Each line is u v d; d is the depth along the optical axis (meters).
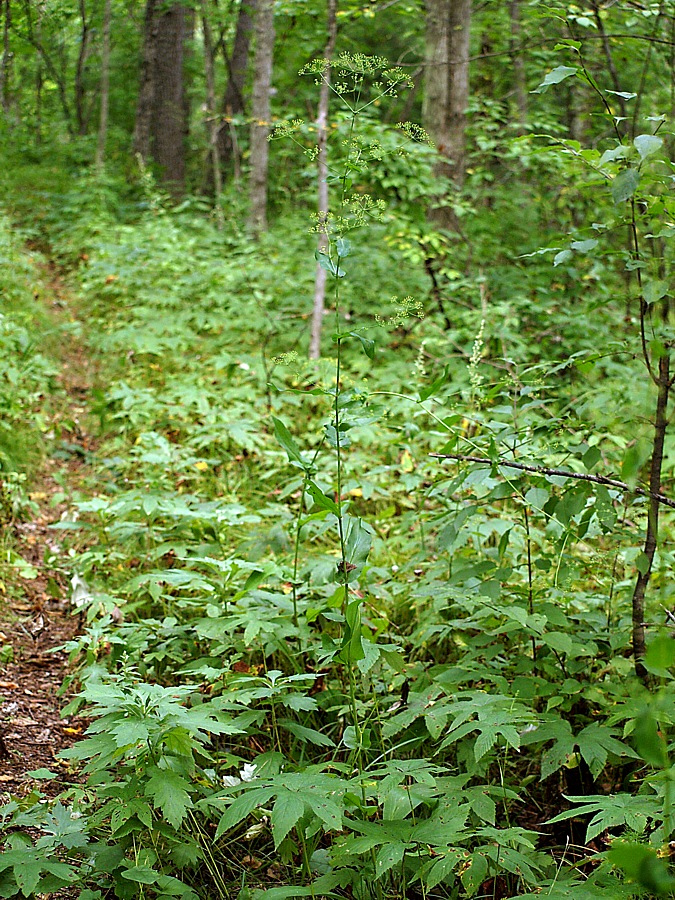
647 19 6.26
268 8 10.88
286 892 2.18
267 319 8.32
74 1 16.14
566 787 3.13
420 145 7.84
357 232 9.08
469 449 3.51
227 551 4.49
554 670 3.06
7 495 5.31
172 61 17.69
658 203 2.79
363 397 2.80
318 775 2.26
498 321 7.56
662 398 2.99
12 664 3.85
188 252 10.24
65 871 2.10
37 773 2.46
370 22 13.05
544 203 9.03
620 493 3.24
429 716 2.69
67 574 4.64
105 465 5.55
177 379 7.38
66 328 8.70
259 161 11.32
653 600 3.32
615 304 8.16
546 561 3.21
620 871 2.20
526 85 10.62
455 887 2.53
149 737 2.34
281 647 3.17
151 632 3.57
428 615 3.66
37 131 20.14
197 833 2.64
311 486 2.72
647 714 1.75
